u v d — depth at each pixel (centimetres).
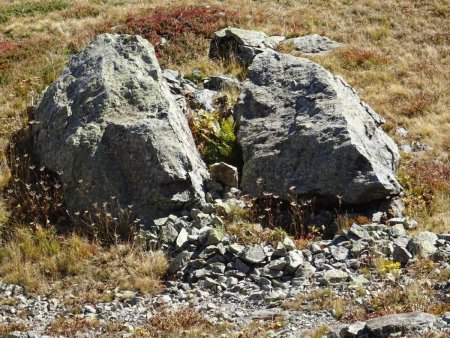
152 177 1422
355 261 1206
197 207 1422
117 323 1055
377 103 2152
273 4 3164
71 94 1631
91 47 1755
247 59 2353
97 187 1438
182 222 1366
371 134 1594
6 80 2206
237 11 2873
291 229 1397
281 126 1575
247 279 1208
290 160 1479
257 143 1565
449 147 1861
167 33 2555
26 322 1098
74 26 2788
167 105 1552
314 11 3017
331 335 890
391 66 2439
